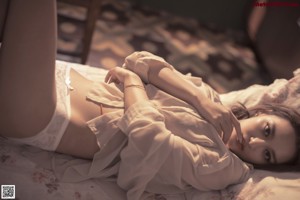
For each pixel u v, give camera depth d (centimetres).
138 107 96
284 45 223
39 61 89
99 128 100
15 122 90
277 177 112
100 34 233
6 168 96
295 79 133
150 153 93
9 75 88
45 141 97
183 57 243
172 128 103
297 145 113
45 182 97
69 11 238
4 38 91
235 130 112
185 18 285
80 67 128
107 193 102
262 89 137
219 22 288
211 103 107
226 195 107
